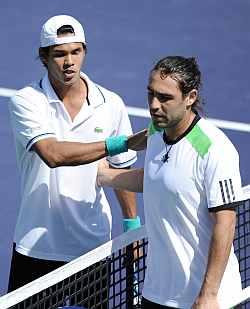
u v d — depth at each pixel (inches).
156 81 665.0
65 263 830.5
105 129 827.4
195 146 672.4
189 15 1835.6
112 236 1152.2
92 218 832.3
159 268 702.5
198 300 664.4
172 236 687.7
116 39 1717.5
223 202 664.4
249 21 1834.4
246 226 773.3
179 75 661.3
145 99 1508.4
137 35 1739.7
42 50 805.2
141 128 1401.3
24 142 807.1
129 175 796.0
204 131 676.1
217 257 661.9
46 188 820.0
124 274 806.5
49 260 830.5
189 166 673.0
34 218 829.2
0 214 1205.7
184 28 1784.0
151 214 697.6
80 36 796.0
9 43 1678.2
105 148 775.1
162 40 1732.3
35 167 819.4
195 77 668.7
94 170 818.2
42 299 741.3
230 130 1430.9
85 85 824.3
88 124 819.4
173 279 695.7
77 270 727.7
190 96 671.8
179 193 676.7
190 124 678.5
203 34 1768.0
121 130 839.1
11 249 1136.2
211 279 661.3
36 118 804.6
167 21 1804.9
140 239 739.4
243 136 1412.4
